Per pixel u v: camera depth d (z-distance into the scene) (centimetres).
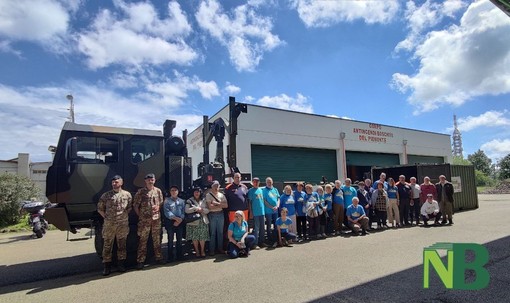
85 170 626
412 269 534
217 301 418
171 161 734
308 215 873
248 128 1692
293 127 1875
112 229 588
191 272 571
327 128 2052
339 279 491
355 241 809
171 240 676
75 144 621
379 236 866
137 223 657
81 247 940
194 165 2081
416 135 2662
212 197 721
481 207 1666
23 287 529
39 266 689
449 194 1035
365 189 1044
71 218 618
